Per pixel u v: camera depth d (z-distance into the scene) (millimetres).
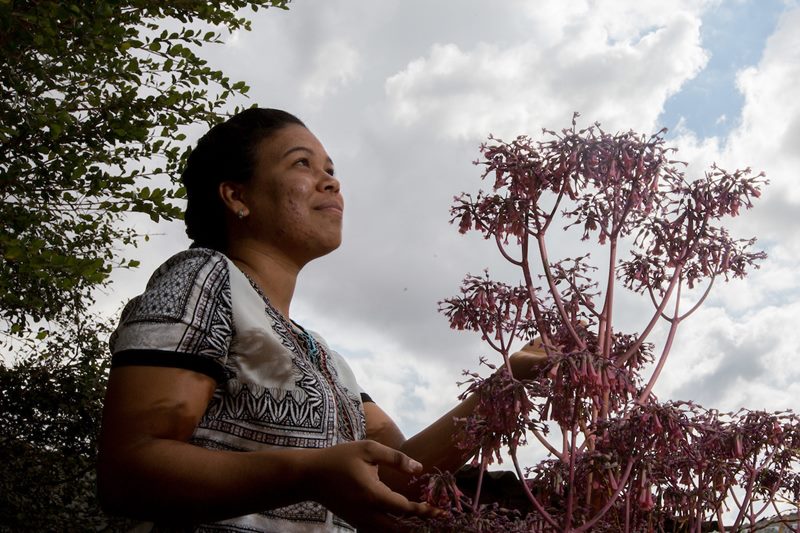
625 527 1542
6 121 3793
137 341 1288
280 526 1392
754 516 1908
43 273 3404
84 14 3900
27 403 6348
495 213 1912
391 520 1230
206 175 1714
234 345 1401
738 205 2033
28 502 6203
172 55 4496
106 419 1257
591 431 1676
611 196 1968
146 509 1202
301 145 1706
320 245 1678
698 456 1660
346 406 1628
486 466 1530
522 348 1946
